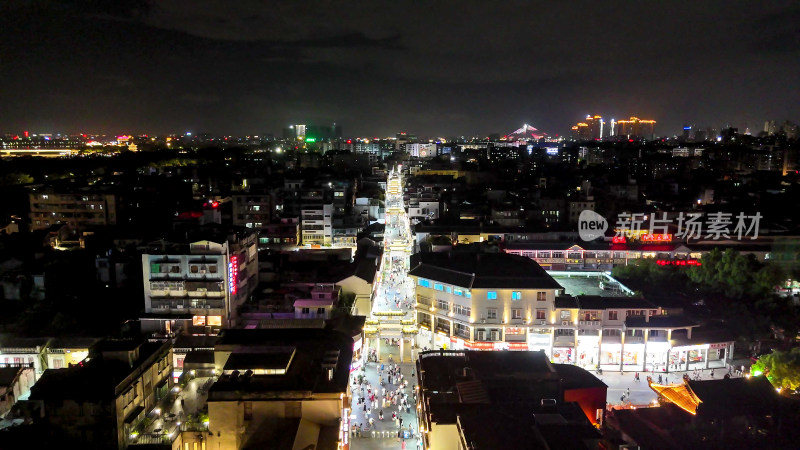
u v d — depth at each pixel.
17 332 92.19
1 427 65.81
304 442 51.44
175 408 62.84
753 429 54.56
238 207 177.50
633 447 46.03
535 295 92.44
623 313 91.62
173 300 96.19
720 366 91.75
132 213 187.25
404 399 78.62
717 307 103.38
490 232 159.00
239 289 103.31
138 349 64.31
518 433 48.00
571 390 63.75
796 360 72.56
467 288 93.19
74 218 176.50
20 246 135.25
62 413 57.03
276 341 71.00
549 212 197.50
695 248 143.12
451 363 71.81
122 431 57.62
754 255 130.00
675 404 64.31
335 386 55.78
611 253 143.50
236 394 54.09
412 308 114.75
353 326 89.31
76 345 84.25
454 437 53.56
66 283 119.06
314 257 133.25
